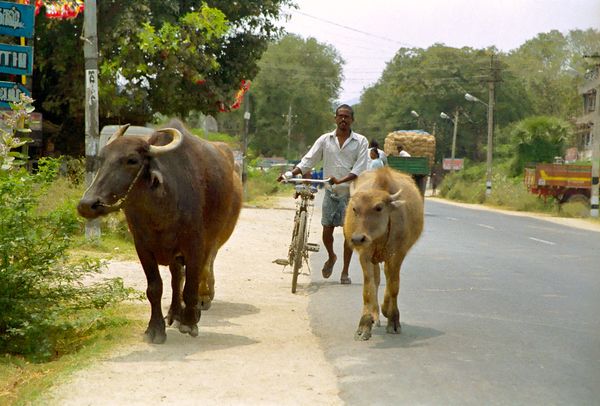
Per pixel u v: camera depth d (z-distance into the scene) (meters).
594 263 15.09
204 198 8.09
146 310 9.25
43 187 8.87
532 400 5.93
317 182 11.11
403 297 10.80
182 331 7.88
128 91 24.97
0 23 15.05
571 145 57.00
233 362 6.80
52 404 5.57
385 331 8.40
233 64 29.30
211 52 28.17
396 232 8.17
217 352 7.20
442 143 85.31
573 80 58.88
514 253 16.80
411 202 8.58
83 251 13.63
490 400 5.91
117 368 6.54
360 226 7.78
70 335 8.14
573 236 22.28
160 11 25.45
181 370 6.50
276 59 88.69
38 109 27.91
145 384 6.06
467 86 84.94
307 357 7.09
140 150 7.25
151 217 7.45
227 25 24.80
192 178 7.79
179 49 23.78
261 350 7.34
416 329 8.55
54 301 8.23
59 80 26.56
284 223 23.86
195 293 7.87
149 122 28.97
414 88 86.00
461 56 86.69
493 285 12.00
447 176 60.53
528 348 7.68
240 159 32.91
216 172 8.33
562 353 7.48
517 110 83.31
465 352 7.45
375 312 8.51
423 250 16.89
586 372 6.76
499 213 35.59
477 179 58.03
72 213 8.43
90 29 14.92
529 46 83.69
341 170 11.45
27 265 8.24
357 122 113.50
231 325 8.60
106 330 8.15
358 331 7.93
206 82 27.27
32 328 7.57
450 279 12.58
